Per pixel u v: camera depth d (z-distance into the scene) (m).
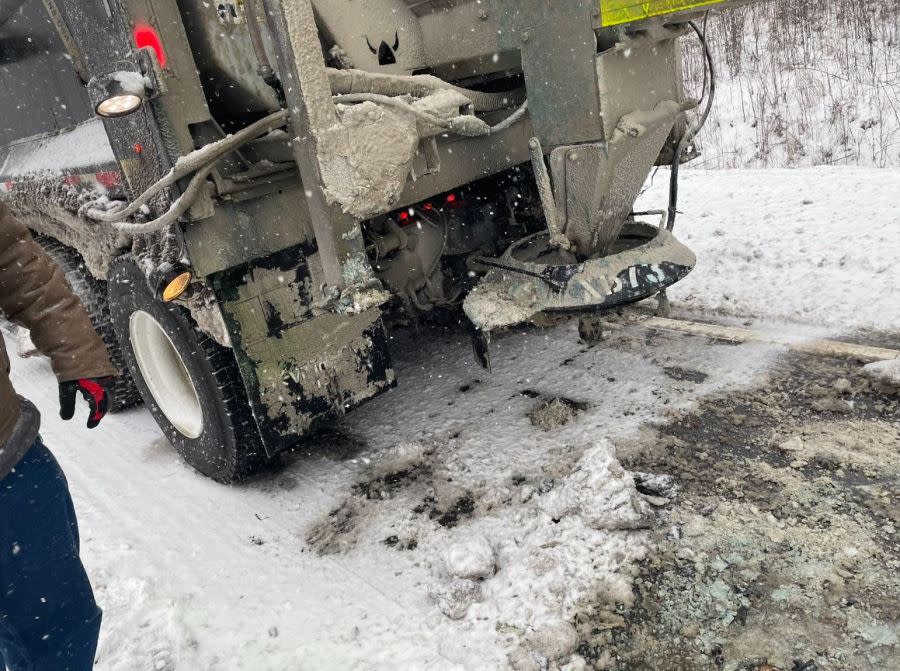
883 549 2.07
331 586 2.35
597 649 1.90
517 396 3.42
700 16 2.66
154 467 3.39
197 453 3.09
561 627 1.96
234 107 2.47
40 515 1.60
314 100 1.94
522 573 2.18
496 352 3.96
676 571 2.12
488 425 3.20
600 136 2.55
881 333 3.39
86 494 3.21
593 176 2.64
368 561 2.44
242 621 2.24
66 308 1.70
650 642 1.90
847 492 2.34
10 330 5.12
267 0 1.87
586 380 3.44
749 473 2.52
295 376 2.65
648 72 2.67
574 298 2.72
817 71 11.09
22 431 1.57
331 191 2.02
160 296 2.29
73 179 2.94
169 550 2.68
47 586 1.62
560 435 3.00
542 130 2.73
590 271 2.74
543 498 2.48
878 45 11.00
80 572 1.71
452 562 2.21
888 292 3.75
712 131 11.01
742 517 2.30
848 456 2.52
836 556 2.07
